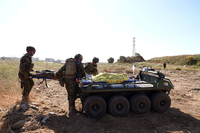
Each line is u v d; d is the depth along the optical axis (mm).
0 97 4352
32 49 4422
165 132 3520
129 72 15641
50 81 8648
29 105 4230
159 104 4555
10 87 5254
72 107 4188
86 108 3918
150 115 4434
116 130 3477
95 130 3402
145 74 5719
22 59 4180
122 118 4133
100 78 4312
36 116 3578
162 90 4875
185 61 46594
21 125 3115
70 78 4168
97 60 5555
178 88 8758
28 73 4305
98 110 4016
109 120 3955
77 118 3906
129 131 3482
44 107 4320
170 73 17625
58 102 5277
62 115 4016
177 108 5246
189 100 6367
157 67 28031
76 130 3316
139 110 4344
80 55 4363
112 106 4109
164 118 4293
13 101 4367
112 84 4086
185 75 15719
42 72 4484
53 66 14727
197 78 13383
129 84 4543
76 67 4215
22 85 4422
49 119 3596
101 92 4301
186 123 4047
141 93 4703
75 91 4336
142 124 3877
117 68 17609
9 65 8617
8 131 2887
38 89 6285
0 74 6164
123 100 4156
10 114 3482
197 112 4922
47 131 3117
